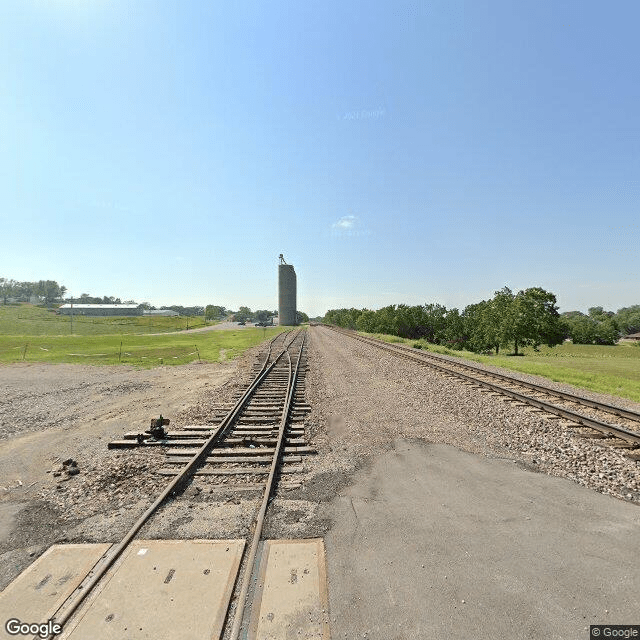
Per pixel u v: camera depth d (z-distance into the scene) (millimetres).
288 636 3312
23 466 7469
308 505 5668
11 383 17156
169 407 12266
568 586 3871
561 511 5352
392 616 3525
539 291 52531
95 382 17375
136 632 3359
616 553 4379
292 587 3908
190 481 6652
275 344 36719
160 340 44688
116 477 6738
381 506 5582
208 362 24812
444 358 24156
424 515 5293
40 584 3977
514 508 5449
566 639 3258
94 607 3643
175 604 3678
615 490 6062
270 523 5160
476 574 4066
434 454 7586
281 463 7398
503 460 7289
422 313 67375
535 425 9391
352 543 4680
